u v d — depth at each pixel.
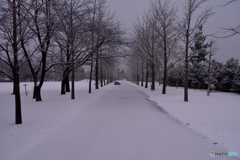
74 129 6.20
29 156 4.14
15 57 6.85
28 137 5.35
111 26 14.47
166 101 13.09
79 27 12.69
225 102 12.13
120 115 8.52
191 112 8.74
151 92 21.77
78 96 16.38
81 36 13.00
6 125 6.57
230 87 29.78
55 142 4.99
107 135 5.61
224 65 30.77
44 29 10.67
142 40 21.56
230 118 7.25
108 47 15.27
